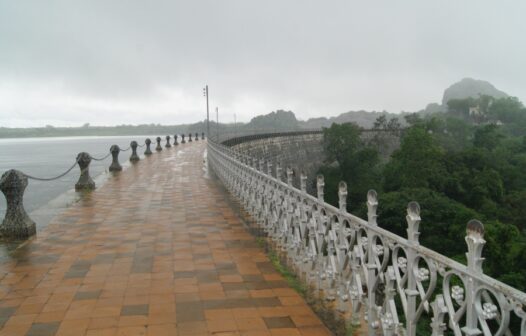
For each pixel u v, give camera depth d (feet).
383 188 147.54
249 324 12.98
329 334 12.41
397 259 10.46
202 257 19.52
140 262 18.81
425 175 134.51
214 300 14.74
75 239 22.68
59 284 16.20
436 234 84.99
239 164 33.32
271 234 22.67
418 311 9.32
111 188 41.42
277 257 19.51
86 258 19.39
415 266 9.54
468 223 7.84
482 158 154.61
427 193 97.71
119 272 17.52
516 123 342.03
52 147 561.43
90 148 458.09
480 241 7.57
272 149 172.76
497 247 63.26
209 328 12.71
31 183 144.36
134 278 16.83
